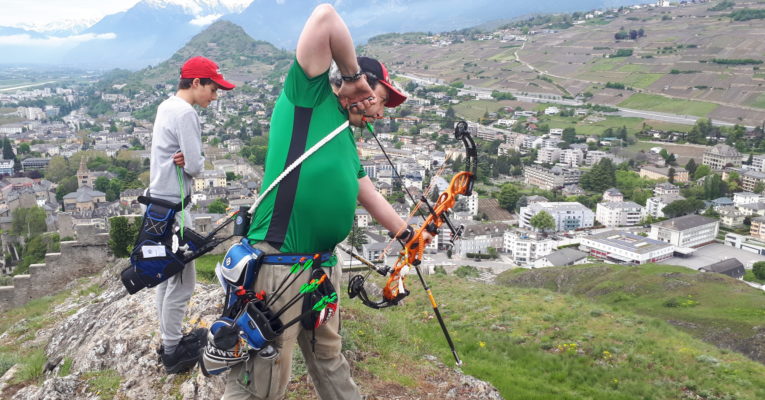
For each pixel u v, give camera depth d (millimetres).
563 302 18906
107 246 17484
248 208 2979
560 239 139375
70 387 5242
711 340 29922
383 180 128375
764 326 29656
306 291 2775
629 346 13852
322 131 2803
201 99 4379
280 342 2879
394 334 9656
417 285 22344
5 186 168375
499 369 11438
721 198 174125
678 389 11500
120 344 5824
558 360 12797
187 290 4762
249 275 2811
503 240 134500
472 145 3127
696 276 42969
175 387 4949
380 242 96812
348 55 2697
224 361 2797
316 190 2779
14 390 6113
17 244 101938
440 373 7488
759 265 111875
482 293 20234
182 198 4258
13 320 12805
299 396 5266
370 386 6508
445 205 3121
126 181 181250
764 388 11844
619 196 177875
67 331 7594
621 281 46562
